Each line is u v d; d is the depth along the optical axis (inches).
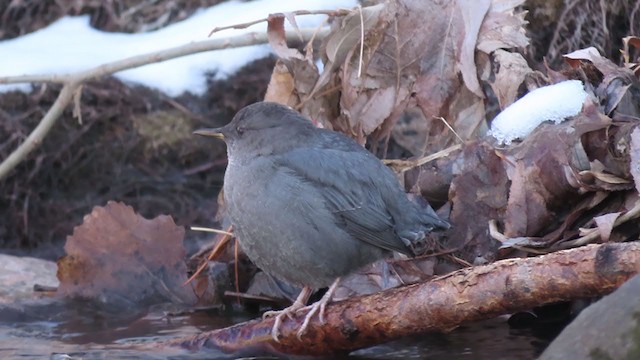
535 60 479.2
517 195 368.2
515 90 396.5
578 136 362.9
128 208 433.1
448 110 414.6
